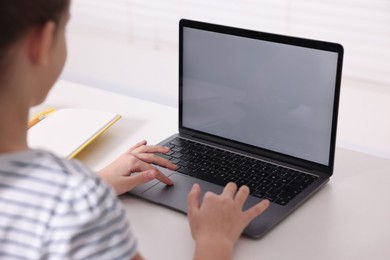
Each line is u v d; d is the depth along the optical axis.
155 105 1.61
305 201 1.18
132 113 1.57
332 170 1.23
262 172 1.25
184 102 1.40
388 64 2.33
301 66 1.22
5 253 0.68
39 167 0.69
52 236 0.67
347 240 1.07
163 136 1.45
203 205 1.04
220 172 1.26
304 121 1.25
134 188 1.20
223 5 2.59
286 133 1.28
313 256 1.03
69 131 1.38
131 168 1.21
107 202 0.70
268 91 1.27
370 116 2.44
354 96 2.44
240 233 1.03
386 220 1.13
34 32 0.67
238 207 1.05
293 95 1.25
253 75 1.29
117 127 1.49
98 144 1.41
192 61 1.36
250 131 1.33
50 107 1.60
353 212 1.15
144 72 2.87
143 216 1.14
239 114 1.33
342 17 2.35
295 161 1.28
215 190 1.19
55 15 0.68
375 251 1.04
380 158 1.35
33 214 0.68
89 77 3.03
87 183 0.69
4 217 0.68
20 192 0.68
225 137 1.37
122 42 2.87
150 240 1.07
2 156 0.69
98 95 1.68
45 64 0.70
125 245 0.72
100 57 2.96
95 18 2.88
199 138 1.40
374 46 2.33
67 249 0.67
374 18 2.29
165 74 2.82
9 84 0.68
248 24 2.57
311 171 1.26
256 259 1.02
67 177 0.69
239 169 1.27
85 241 0.68
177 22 2.70
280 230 1.09
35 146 1.31
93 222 0.68
